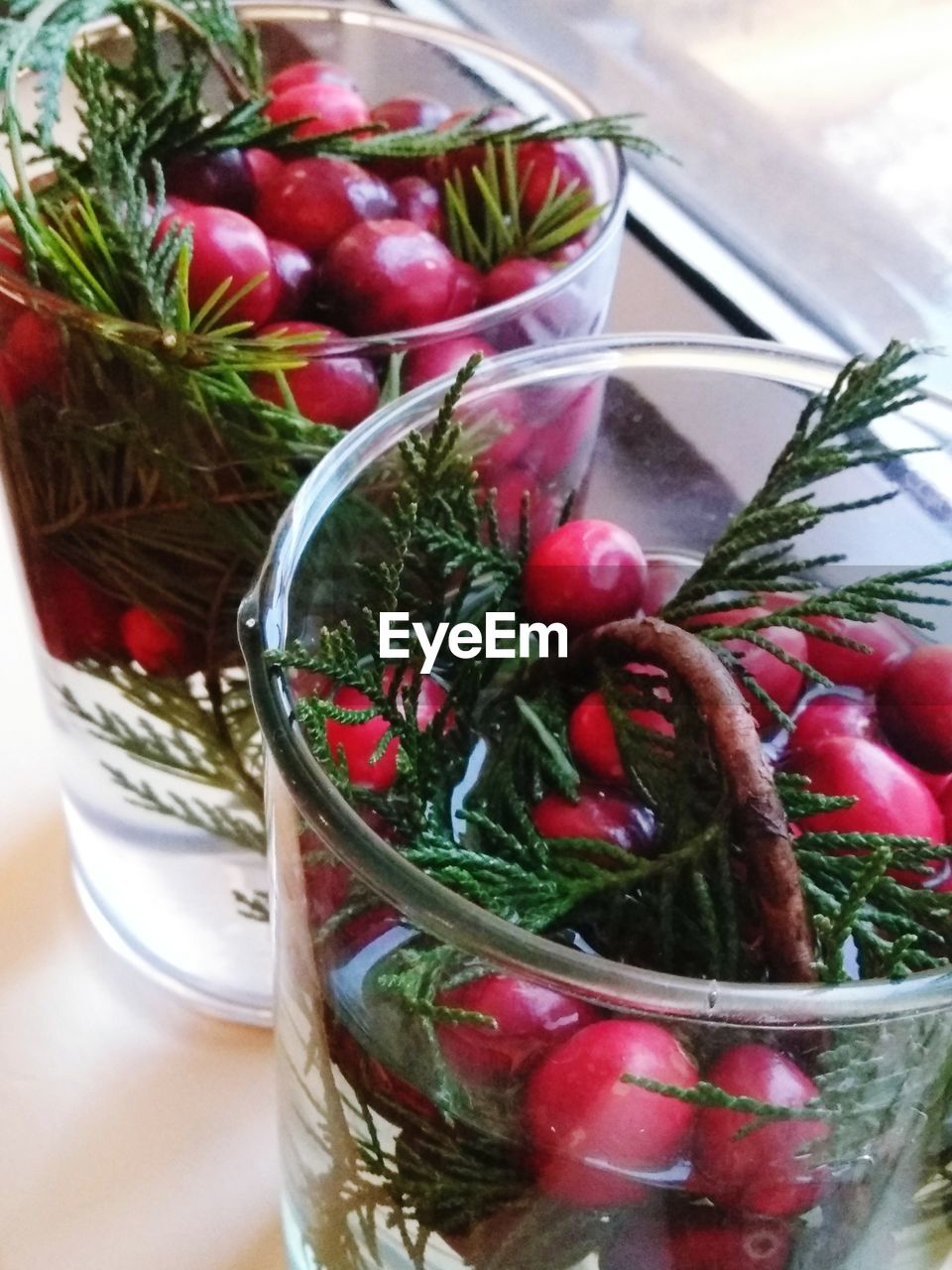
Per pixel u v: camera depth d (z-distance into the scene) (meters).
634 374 0.20
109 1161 0.23
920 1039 0.13
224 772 0.23
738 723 0.15
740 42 0.32
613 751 0.16
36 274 0.19
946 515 0.19
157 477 0.19
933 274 0.29
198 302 0.20
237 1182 0.23
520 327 0.21
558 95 0.26
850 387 0.18
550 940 0.14
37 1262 0.22
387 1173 0.16
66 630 0.22
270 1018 0.25
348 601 0.17
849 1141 0.14
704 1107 0.13
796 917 0.14
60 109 0.23
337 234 0.21
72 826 0.27
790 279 0.30
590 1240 0.15
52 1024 0.25
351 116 0.24
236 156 0.21
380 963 0.14
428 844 0.15
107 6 0.21
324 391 0.19
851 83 0.31
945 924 0.15
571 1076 0.13
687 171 0.31
